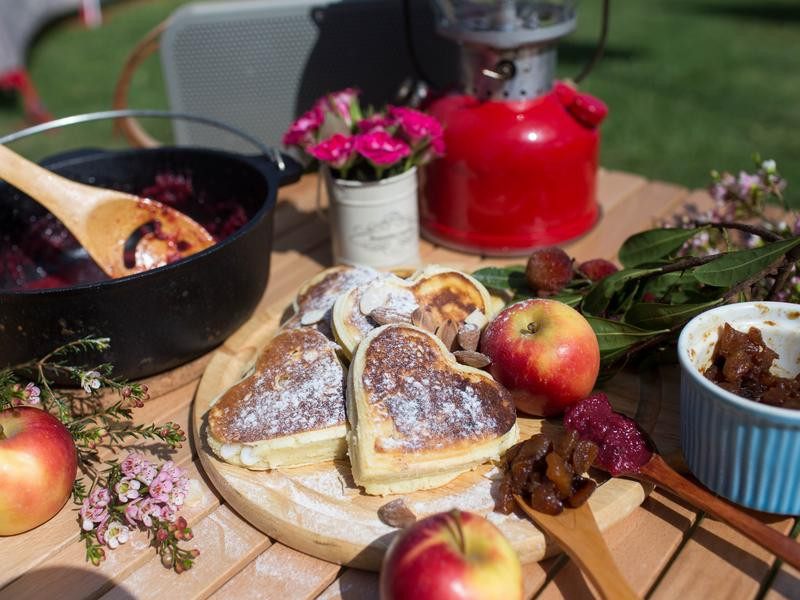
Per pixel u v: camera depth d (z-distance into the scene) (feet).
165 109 11.64
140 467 2.48
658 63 12.96
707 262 2.80
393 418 2.41
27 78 11.12
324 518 2.34
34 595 2.25
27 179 3.21
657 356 2.91
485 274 3.39
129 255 3.52
